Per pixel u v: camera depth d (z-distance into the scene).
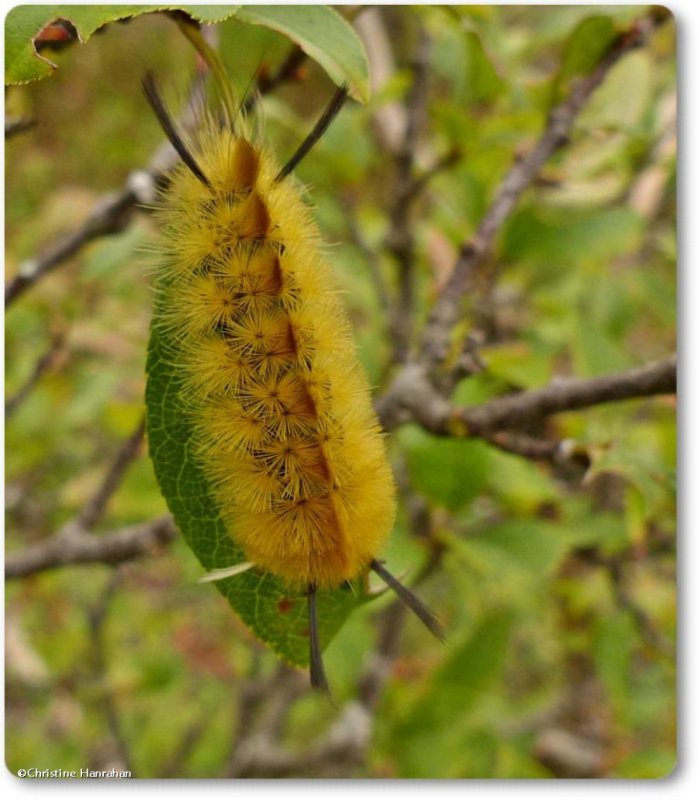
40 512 0.23
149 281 0.20
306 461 0.12
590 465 0.15
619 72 0.18
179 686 0.24
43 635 0.24
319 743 0.20
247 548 0.12
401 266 0.20
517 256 0.18
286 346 0.12
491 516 0.19
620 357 0.18
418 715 0.18
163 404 0.12
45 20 0.12
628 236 0.18
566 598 0.22
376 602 0.18
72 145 0.37
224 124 0.12
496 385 0.18
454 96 0.20
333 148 0.19
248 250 0.12
